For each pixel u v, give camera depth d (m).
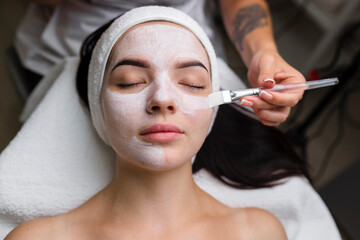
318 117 1.86
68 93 0.96
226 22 1.20
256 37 1.06
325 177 1.70
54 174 0.90
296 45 2.07
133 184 0.77
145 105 0.69
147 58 0.71
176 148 0.69
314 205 1.03
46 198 0.89
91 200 0.84
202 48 0.77
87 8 1.12
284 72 0.83
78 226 0.80
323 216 1.03
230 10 1.19
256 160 1.03
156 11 0.75
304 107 1.86
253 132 1.05
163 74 0.71
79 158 0.92
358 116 1.88
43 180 0.90
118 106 0.70
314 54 1.80
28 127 0.93
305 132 1.81
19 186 0.88
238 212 0.88
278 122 0.84
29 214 0.89
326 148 1.78
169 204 0.78
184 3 1.11
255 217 0.87
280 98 0.76
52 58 1.22
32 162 0.90
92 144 0.94
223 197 0.99
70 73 0.99
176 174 0.76
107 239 0.78
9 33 2.09
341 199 1.55
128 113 0.69
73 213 0.83
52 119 0.94
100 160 0.93
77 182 0.91
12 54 1.30
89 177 0.92
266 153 1.04
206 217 0.83
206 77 0.75
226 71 1.05
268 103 0.79
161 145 0.69
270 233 0.86
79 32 1.15
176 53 0.72
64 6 1.16
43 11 1.25
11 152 0.90
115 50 0.74
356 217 1.50
